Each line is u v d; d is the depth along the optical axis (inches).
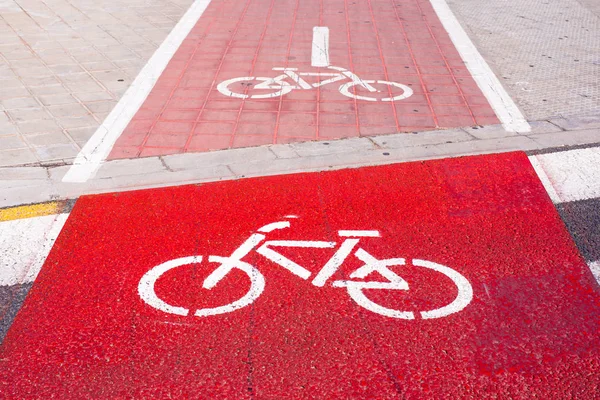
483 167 250.2
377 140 272.1
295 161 254.2
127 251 197.8
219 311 171.5
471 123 288.7
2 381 149.8
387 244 201.2
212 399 144.3
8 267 190.9
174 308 172.7
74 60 357.1
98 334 163.8
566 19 445.1
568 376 151.3
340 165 251.3
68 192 233.0
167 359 155.7
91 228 210.7
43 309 173.0
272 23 426.0
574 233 208.1
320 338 162.2
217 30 410.6
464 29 419.2
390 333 163.9
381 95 316.8
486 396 145.3
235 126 283.9
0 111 295.9
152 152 261.7
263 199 227.0
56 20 423.8
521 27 426.3
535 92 323.6
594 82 336.8
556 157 257.8
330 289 179.9
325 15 444.1
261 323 167.3
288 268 189.0
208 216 216.5
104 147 265.6
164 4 463.8
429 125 286.5
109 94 315.3
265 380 149.5
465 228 210.4
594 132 279.9
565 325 167.5
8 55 362.9
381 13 450.9
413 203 225.1
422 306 173.6
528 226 211.8
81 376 151.0
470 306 173.9
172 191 232.7
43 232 208.7
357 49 379.9
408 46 386.3
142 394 145.7
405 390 146.9
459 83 333.1
